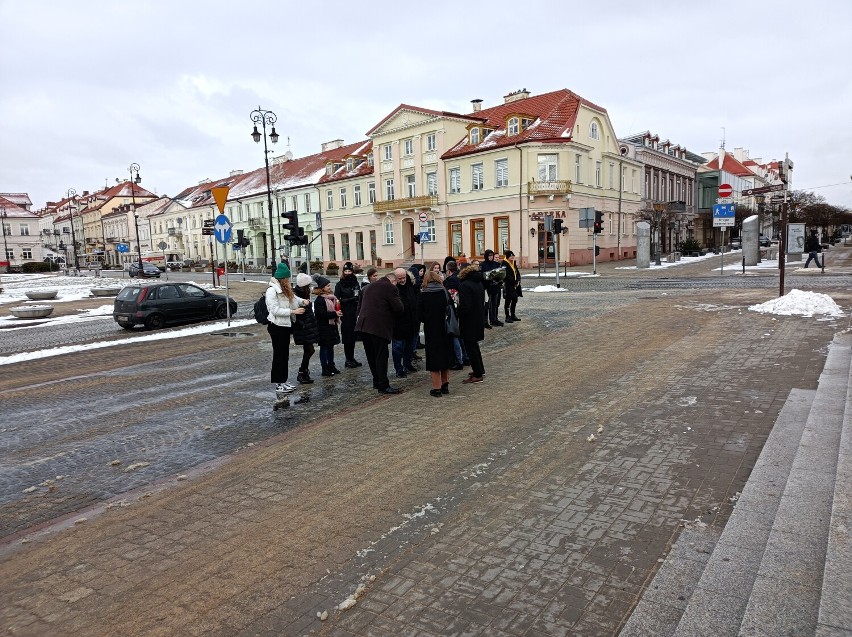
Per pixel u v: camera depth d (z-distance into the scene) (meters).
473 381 8.30
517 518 4.09
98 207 111.19
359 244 56.41
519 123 42.19
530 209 41.16
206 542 4.10
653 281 25.83
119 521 4.54
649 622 2.86
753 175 79.31
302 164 67.44
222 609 3.29
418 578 3.46
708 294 18.23
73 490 5.29
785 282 20.88
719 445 5.13
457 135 47.19
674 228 52.50
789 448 4.80
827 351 8.34
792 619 2.54
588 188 43.59
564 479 4.66
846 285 18.67
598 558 3.52
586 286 25.30
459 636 2.92
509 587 3.30
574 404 6.73
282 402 7.93
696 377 7.49
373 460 5.46
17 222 90.62
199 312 18.84
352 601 3.26
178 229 87.19
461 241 46.47
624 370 8.24
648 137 55.22
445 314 7.55
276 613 3.23
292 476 5.21
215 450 6.15
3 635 3.17
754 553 3.28
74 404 8.41
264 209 68.31
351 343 10.24
